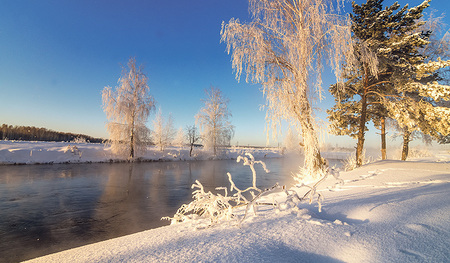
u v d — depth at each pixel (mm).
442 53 16234
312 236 2516
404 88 12648
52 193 12609
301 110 10156
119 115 31312
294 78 10562
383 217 3016
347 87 14664
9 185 14438
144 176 19750
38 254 5711
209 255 2092
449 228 2426
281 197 5562
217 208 3418
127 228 7539
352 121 16484
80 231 7262
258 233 2686
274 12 10672
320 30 9859
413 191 4539
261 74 10344
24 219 8352
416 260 1813
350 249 2158
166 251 2248
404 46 12953
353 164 13477
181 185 15812
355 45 12352
